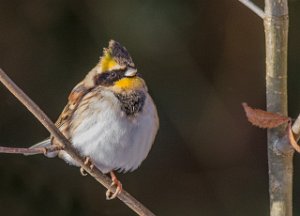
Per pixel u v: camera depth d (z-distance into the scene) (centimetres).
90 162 677
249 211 1256
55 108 1202
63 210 1205
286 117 533
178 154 1281
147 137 783
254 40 1273
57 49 1208
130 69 775
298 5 1240
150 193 1279
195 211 1273
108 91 780
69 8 1201
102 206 1230
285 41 561
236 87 1280
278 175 575
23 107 1212
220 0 1256
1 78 586
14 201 1184
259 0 1265
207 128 1279
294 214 1202
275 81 563
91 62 1191
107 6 1186
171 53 1226
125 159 787
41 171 1203
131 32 1182
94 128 774
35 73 1212
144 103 777
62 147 646
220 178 1280
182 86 1263
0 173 1188
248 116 534
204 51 1266
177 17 1202
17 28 1216
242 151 1282
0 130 1209
